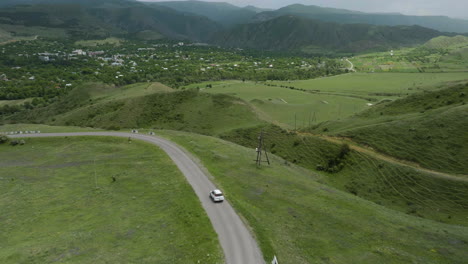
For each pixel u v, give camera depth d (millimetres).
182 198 43938
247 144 95875
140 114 125500
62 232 37250
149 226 36656
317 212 43344
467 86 97500
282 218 40281
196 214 38500
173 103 131250
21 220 41719
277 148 92562
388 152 79500
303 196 48969
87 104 175875
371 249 34781
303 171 73000
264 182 53438
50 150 78438
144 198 45781
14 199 49312
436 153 72875
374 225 40938
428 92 106688
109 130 97562
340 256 32719
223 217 38156
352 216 43125
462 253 35000
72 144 81312
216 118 118875
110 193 49344
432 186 63031
